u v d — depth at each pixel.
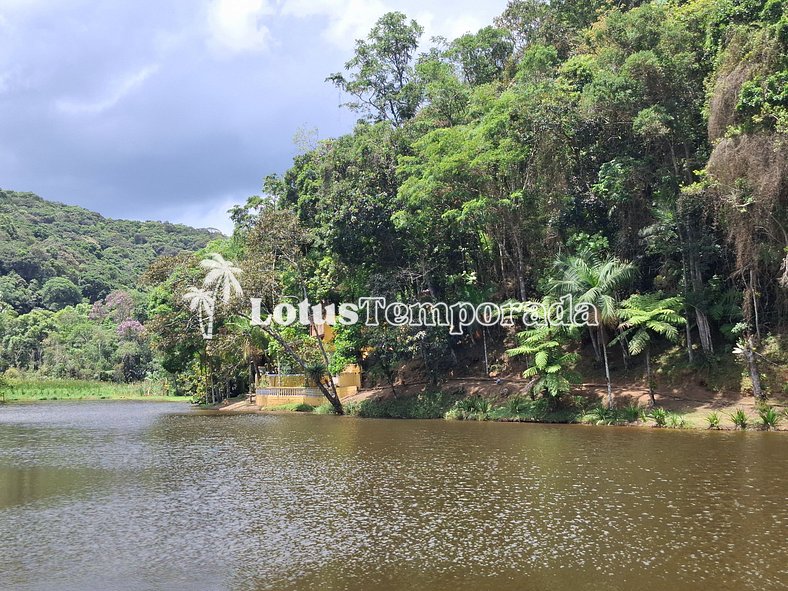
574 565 7.97
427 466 15.26
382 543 9.00
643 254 27.88
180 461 16.77
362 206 32.62
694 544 8.76
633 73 26.20
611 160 27.53
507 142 27.83
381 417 31.67
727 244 24.78
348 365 37.75
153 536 9.52
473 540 9.07
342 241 33.38
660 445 17.97
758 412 21.73
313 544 9.00
